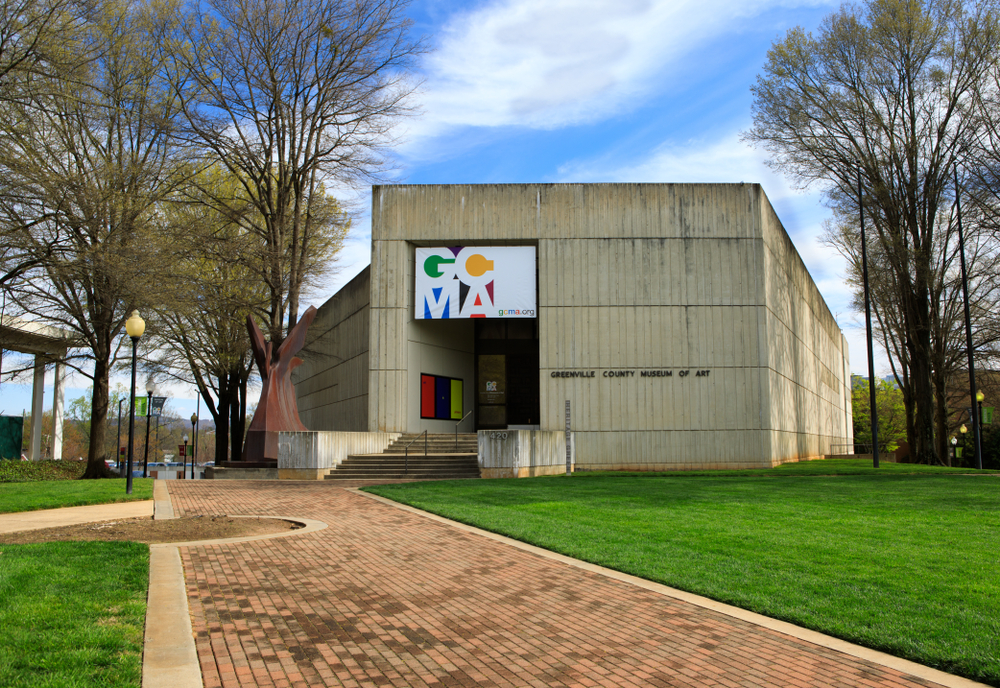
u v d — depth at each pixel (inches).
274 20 1087.0
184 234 1072.2
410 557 383.6
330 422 1546.5
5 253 820.0
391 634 251.6
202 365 1478.8
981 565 334.3
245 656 227.3
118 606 266.1
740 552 374.9
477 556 386.3
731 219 1112.8
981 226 1133.7
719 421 1080.8
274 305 1144.2
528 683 205.9
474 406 1318.9
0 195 759.1
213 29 1103.0
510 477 884.6
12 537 437.4
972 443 1841.8
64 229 858.1
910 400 1449.3
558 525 473.7
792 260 1386.6
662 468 1072.2
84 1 762.2
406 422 1103.6
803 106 1241.4
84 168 890.1
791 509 535.2
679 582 315.0
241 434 1519.4
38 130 844.6
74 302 1030.4
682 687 202.1
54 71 781.3
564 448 1027.3
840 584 305.7
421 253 1125.7
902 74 1197.7
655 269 1104.2
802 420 1438.2
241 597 300.0
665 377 1088.2
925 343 1256.2
